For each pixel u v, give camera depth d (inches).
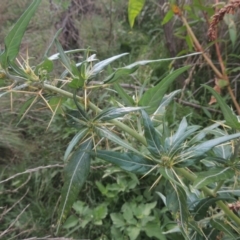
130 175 88.6
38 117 103.9
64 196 28.9
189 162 28.3
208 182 28.3
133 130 30.5
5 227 88.4
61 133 102.2
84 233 87.9
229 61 105.2
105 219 91.4
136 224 82.9
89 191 94.0
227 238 39.6
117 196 91.3
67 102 33.7
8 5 139.4
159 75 117.0
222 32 104.4
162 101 34.8
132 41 134.2
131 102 32.8
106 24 135.7
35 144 102.4
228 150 32.7
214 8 86.5
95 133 29.3
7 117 101.9
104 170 86.6
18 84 29.6
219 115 99.0
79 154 29.5
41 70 28.1
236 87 98.2
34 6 25.6
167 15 79.4
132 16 69.0
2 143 98.5
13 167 99.0
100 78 78.6
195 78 107.1
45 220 90.4
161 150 28.8
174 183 28.7
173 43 110.3
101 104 82.9
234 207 37.0
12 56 27.0
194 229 33.7
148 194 89.4
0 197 94.8
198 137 30.5
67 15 123.8
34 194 95.9
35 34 123.5
